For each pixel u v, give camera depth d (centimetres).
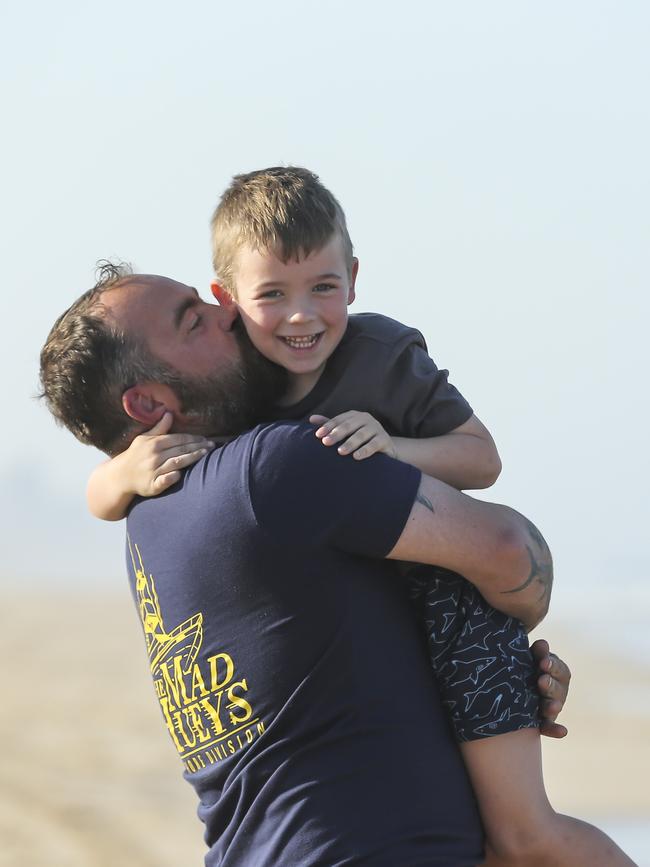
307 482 836
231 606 853
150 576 902
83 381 931
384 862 810
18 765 4659
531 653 908
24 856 3397
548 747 5041
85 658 7675
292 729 839
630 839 3456
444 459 931
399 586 883
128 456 913
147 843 3547
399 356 957
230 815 860
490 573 867
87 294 959
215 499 854
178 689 890
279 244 932
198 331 941
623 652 7662
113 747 5012
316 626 838
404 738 841
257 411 954
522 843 864
